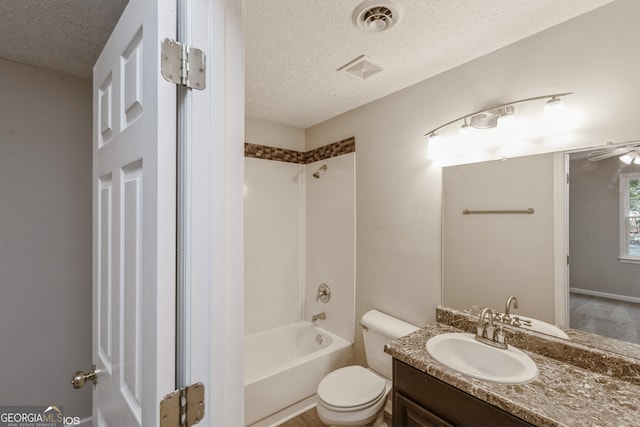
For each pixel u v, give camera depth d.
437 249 1.80
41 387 1.66
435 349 1.37
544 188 1.40
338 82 1.90
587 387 1.08
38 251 1.65
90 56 1.53
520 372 1.20
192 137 0.65
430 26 1.35
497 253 1.54
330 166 2.61
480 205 1.61
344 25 1.34
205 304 0.67
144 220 0.66
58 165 1.71
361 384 1.75
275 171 2.73
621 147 1.20
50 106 1.68
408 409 1.31
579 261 1.30
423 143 1.89
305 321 2.85
